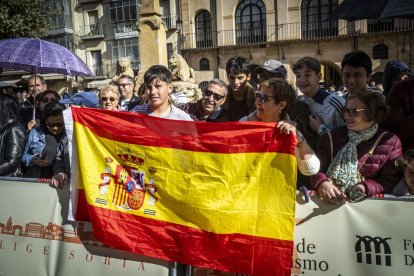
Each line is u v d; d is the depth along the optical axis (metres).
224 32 26.64
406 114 3.16
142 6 11.56
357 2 4.46
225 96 4.09
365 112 2.60
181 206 2.76
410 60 23.02
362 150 2.65
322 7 24.64
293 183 2.56
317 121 3.38
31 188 3.18
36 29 18.06
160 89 3.30
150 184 2.83
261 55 26.17
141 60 11.59
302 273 2.63
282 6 25.27
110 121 2.92
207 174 2.73
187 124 2.78
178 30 27.70
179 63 9.68
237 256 2.65
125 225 2.85
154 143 2.83
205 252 2.70
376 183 2.50
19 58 4.98
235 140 2.69
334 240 2.56
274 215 2.60
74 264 3.03
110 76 30.97
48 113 3.94
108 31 30.78
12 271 3.21
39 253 3.14
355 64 3.41
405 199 2.42
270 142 2.62
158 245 2.79
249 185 2.66
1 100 3.93
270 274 2.58
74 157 2.98
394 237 2.46
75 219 3.01
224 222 2.67
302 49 25.31
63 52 5.29
